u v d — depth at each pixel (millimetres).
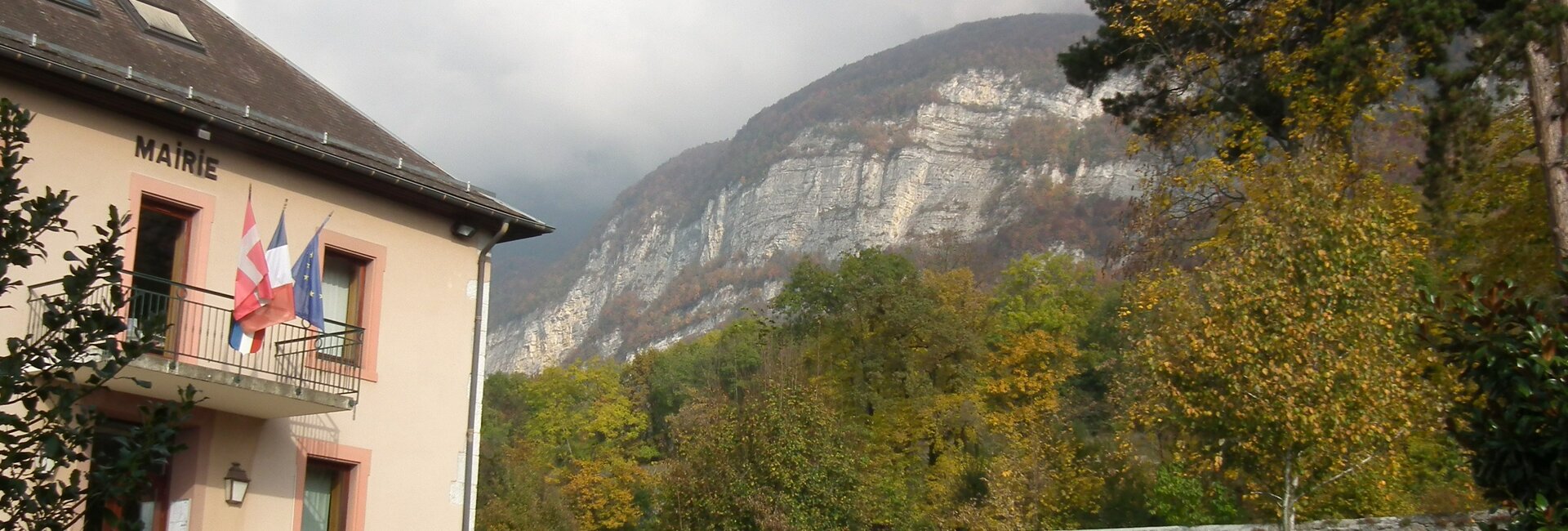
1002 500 36062
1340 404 19375
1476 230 29906
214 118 16516
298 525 17281
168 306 16172
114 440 10289
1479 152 29156
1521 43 26016
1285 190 21406
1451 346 9617
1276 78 31000
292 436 17453
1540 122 25422
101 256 9227
